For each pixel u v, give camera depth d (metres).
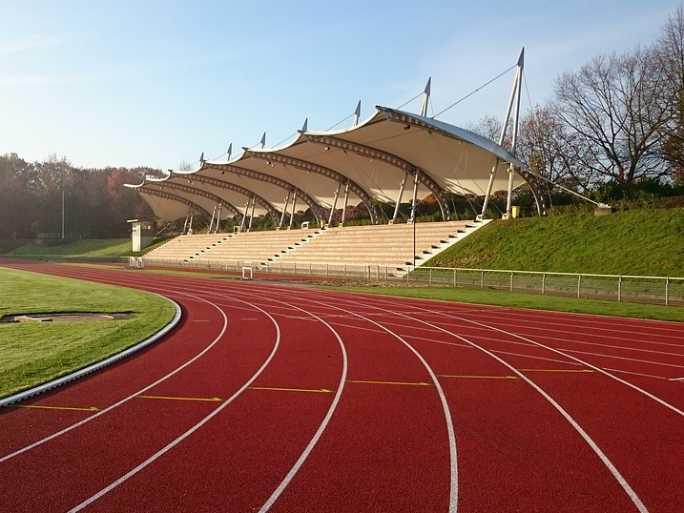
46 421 6.96
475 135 37.09
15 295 24.38
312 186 57.31
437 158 40.75
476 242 36.50
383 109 31.50
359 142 39.97
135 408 7.56
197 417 7.17
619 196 38.16
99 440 6.27
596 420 7.07
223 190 69.62
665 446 6.11
